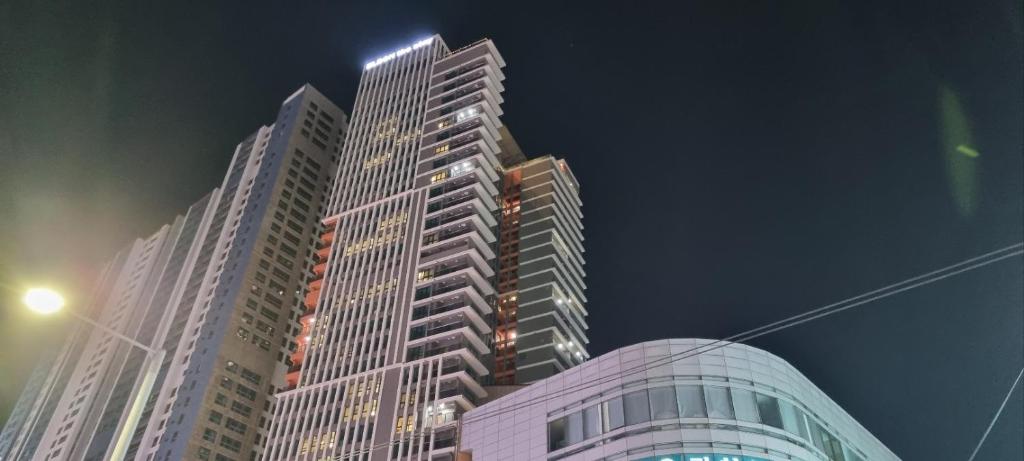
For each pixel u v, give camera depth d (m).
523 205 186.50
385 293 142.62
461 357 126.06
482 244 146.38
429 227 150.75
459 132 167.75
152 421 154.75
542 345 155.25
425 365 126.12
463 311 131.50
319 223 195.50
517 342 158.25
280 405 133.25
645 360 73.12
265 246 180.38
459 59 186.25
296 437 126.12
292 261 184.00
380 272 147.25
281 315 174.50
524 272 171.25
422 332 132.00
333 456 119.56
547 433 77.88
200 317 177.50
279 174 193.50
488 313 139.12
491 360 138.75
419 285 140.50
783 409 68.25
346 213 164.38
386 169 169.25
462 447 86.31
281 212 188.50
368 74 198.75
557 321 161.62
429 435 114.50
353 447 118.94
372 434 119.25
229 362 158.75
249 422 155.62
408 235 151.38
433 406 118.56
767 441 65.25
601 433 71.81
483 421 86.69
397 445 115.44
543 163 194.25
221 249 191.88
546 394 81.06
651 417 68.75
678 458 65.00
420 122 175.62
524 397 83.56
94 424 181.88
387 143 175.62
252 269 174.75
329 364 135.50
